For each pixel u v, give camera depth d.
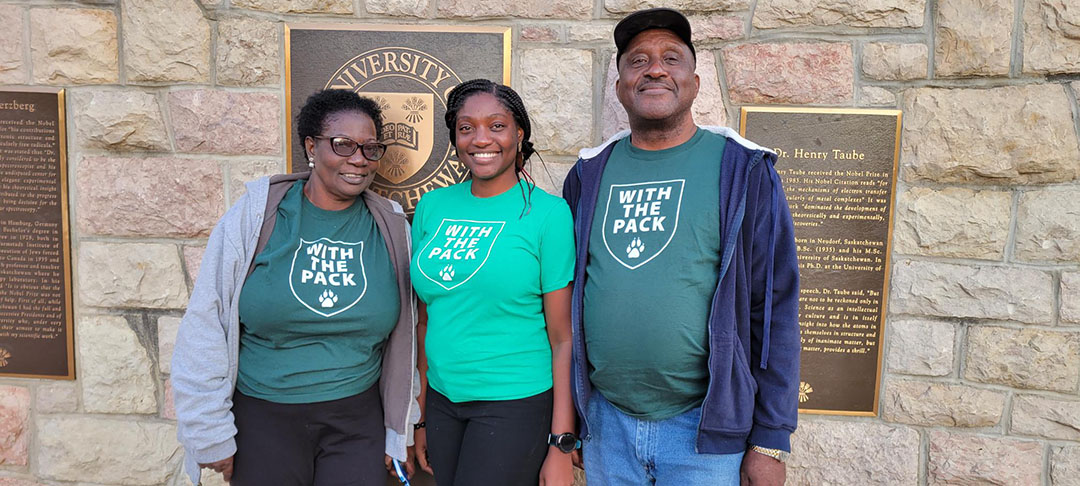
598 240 1.84
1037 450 2.46
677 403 1.83
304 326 1.88
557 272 1.86
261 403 1.90
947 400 2.49
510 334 1.86
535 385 1.88
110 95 2.61
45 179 2.65
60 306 2.70
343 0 2.52
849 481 2.56
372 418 2.05
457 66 2.52
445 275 1.86
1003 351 2.44
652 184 1.84
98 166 2.62
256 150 2.60
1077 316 2.38
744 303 1.78
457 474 1.90
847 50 2.44
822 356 2.53
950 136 2.41
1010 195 2.41
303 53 2.54
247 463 1.90
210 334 1.85
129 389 2.72
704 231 1.75
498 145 1.88
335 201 2.02
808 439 2.57
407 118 2.53
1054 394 2.43
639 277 1.75
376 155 2.00
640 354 1.75
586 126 2.53
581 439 1.88
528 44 2.52
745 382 1.79
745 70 2.48
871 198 2.47
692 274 1.73
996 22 2.36
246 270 1.90
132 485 2.76
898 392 2.52
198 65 2.57
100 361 2.71
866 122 2.44
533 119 2.54
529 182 1.99
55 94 2.61
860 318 2.50
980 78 2.41
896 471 2.53
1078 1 2.30
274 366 1.90
